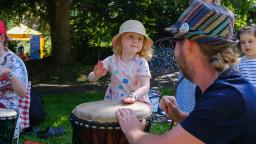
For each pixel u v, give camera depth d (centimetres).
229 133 141
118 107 235
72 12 1220
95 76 279
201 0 162
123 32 288
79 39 1218
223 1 783
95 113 220
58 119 506
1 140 258
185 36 152
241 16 934
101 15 1199
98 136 219
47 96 721
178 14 1137
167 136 149
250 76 355
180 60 156
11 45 1252
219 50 150
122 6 1162
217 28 150
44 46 1348
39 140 403
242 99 141
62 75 981
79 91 802
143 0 1152
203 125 142
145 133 165
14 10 1212
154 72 736
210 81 153
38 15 1234
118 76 291
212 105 142
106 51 1198
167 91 731
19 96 300
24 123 341
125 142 219
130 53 290
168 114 197
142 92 268
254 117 141
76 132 231
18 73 296
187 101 314
